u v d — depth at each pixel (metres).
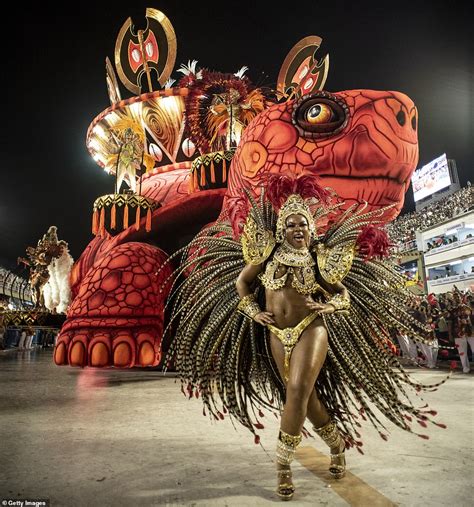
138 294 5.55
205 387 2.35
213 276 2.44
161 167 8.87
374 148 4.04
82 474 2.10
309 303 1.99
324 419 2.11
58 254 8.89
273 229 2.27
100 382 5.62
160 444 2.65
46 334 17.75
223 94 6.55
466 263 26.16
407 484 1.97
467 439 2.76
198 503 1.76
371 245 2.35
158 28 8.91
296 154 4.14
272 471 2.15
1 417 3.43
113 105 8.49
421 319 7.45
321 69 8.70
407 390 4.77
